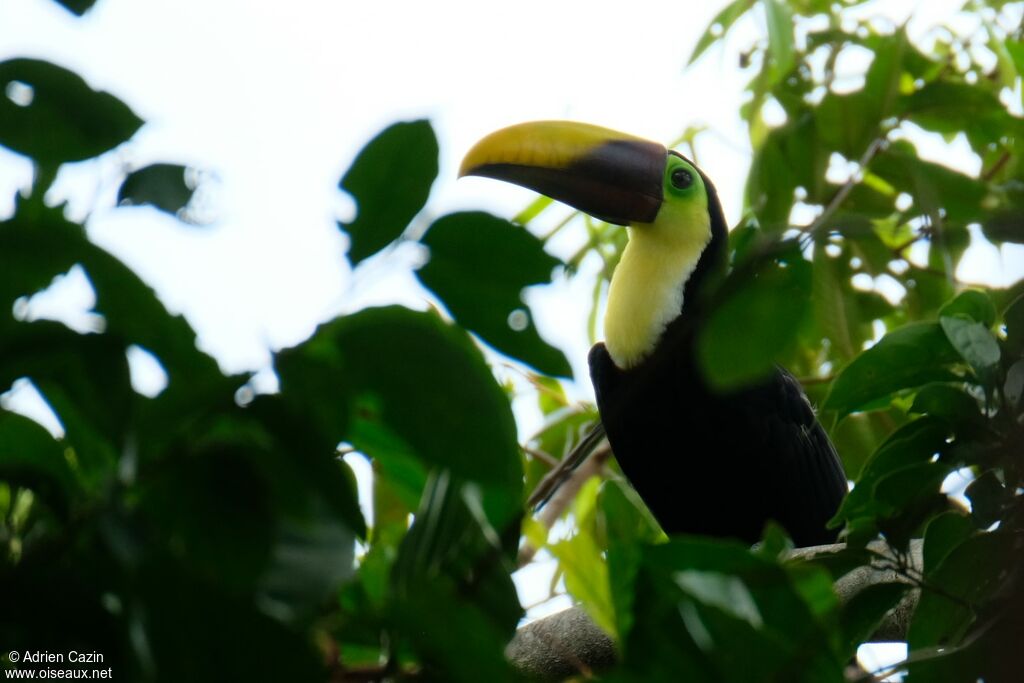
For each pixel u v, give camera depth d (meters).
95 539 3.84
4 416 4.39
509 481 4.04
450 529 5.07
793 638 4.60
